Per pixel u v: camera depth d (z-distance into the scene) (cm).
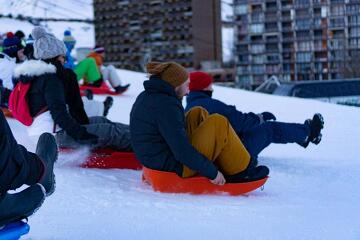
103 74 1067
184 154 370
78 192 378
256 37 3856
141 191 397
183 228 302
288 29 3127
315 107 1023
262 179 397
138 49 6800
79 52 1656
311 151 604
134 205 349
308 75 2842
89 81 1044
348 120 856
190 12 6322
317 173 488
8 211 246
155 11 6588
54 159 284
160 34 6606
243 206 357
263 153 586
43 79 474
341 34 2612
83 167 488
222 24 6038
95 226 302
